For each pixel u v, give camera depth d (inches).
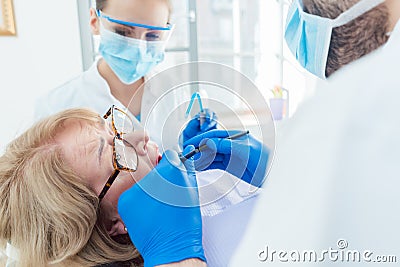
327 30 21.0
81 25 66.1
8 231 30.3
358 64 12.1
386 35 18.3
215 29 115.3
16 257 30.3
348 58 20.9
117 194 30.6
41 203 29.3
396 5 17.4
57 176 29.7
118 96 55.8
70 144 31.4
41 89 67.2
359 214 9.9
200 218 27.0
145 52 53.9
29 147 32.0
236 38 107.2
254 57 94.0
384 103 10.4
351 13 19.2
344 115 10.7
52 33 65.6
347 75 11.7
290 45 31.6
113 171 30.3
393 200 9.6
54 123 33.1
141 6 51.6
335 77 12.3
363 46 19.6
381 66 11.1
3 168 31.3
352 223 9.9
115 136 31.7
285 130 12.3
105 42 53.3
